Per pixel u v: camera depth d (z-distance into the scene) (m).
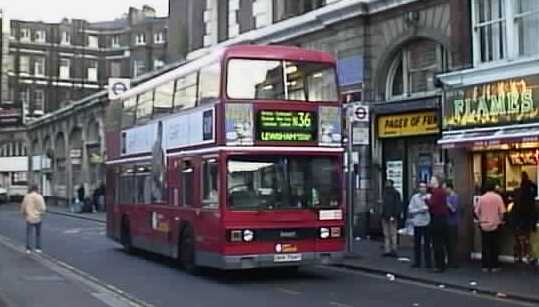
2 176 84.12
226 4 38.19
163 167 20.67
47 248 26.45
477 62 20.41
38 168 77.44
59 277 18.08
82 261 22.14
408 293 15.44
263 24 34.06
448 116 20.75
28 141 81.25
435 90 23.83
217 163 16.88
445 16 23.22
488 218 18.25
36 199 25.09
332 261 17.27
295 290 15.93
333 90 17.70
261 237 16.73
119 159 25.31
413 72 25.34
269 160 16.97
